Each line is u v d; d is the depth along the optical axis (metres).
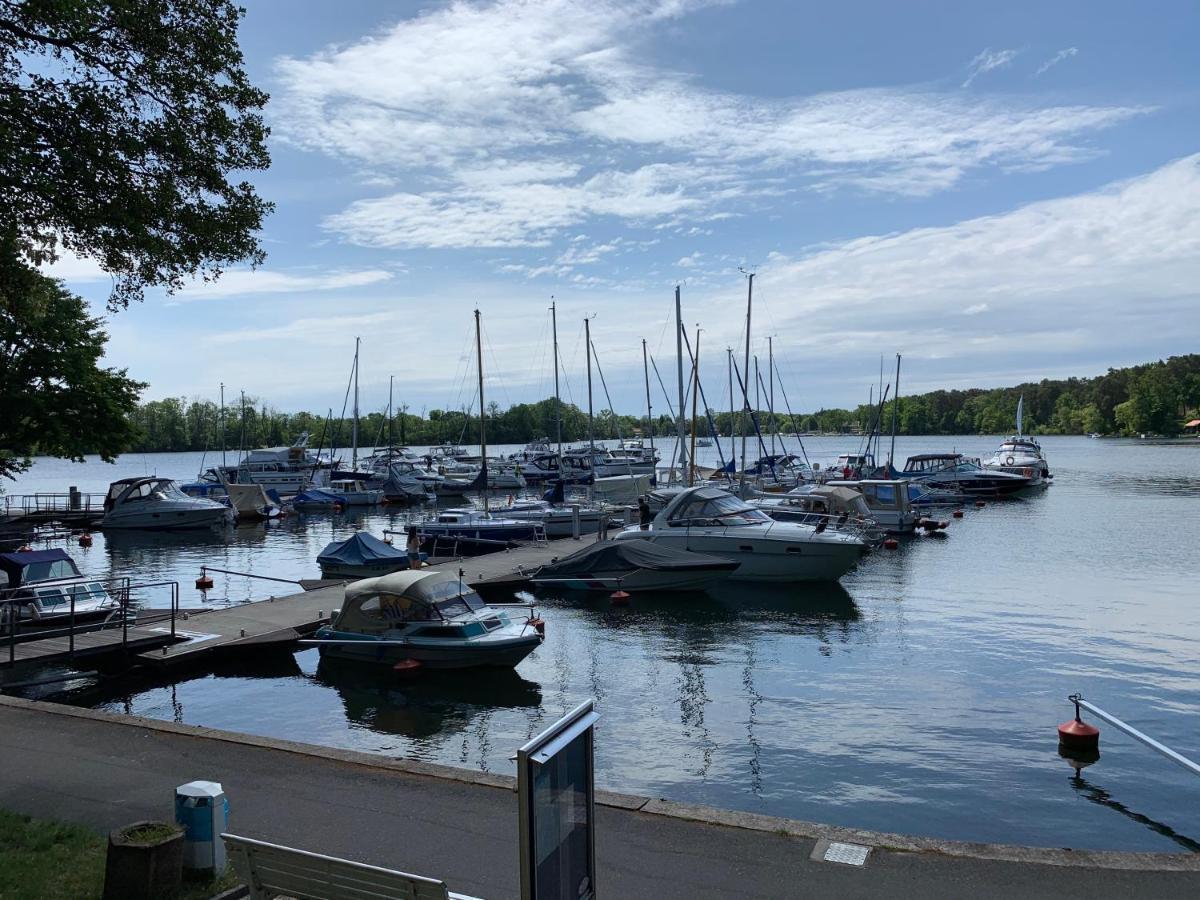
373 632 19.88
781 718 15.89
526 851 5.19
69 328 42.59
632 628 24.14
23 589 21.02
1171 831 11.21
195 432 154.50
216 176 13.45
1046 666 19.56
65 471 131.00
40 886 6.95
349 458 136.62
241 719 16.50
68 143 12.09
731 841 8.04
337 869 5.48
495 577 28.97
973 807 11.95
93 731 11.56
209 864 7.17
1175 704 16.69
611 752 14.12
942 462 69.31
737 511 31.34
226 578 35.31
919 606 26.81
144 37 12.35
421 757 14.28
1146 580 30.81
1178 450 134.50
